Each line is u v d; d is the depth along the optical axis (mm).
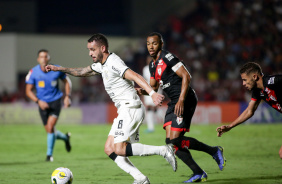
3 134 54812
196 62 90875
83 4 106188
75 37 92000
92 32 106188
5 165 29531
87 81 88750
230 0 103250
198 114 70625
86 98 84562
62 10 105250
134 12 101625
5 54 87062
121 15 107062
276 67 89000
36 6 98125
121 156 19594
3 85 83500
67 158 33406
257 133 52438
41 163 30516
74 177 24078
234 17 100188
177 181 22422
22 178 23906
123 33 106000
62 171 19859
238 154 33938
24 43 88312
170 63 21422
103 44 20000
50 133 32188
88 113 72500
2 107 71500
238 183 21250
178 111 20469
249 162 29469
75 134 54094
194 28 99500
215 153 22219
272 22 98688
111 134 20312
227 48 93812
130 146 19094
